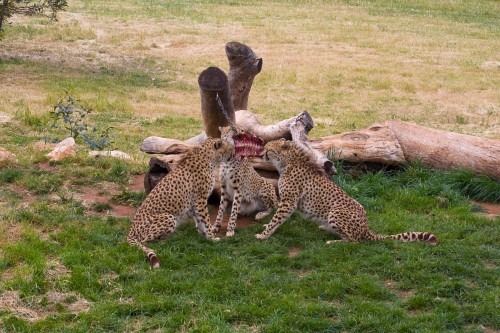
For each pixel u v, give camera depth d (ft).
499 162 32.96
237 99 38.83
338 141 33.55
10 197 30.73
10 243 25.70
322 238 27.07
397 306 21.71
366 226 26.66
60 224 27.76
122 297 22.25
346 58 74.90
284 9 103.96
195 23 90.07
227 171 28.02
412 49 80.69
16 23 83.35
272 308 21.31
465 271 23.90
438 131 34.32
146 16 93.15
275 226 27.12
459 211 30.12
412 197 31.14
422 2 113.91
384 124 34.40
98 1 102.53
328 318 21.03
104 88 58.70
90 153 37.96
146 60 70.95
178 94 58.90
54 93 54.95
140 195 31.37
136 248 25.18
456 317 20.85
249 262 24.82
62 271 23.79
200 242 26.43
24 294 22.09
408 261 24.45
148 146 33.37
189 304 21.50
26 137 41.70
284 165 27.71
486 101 59.62
